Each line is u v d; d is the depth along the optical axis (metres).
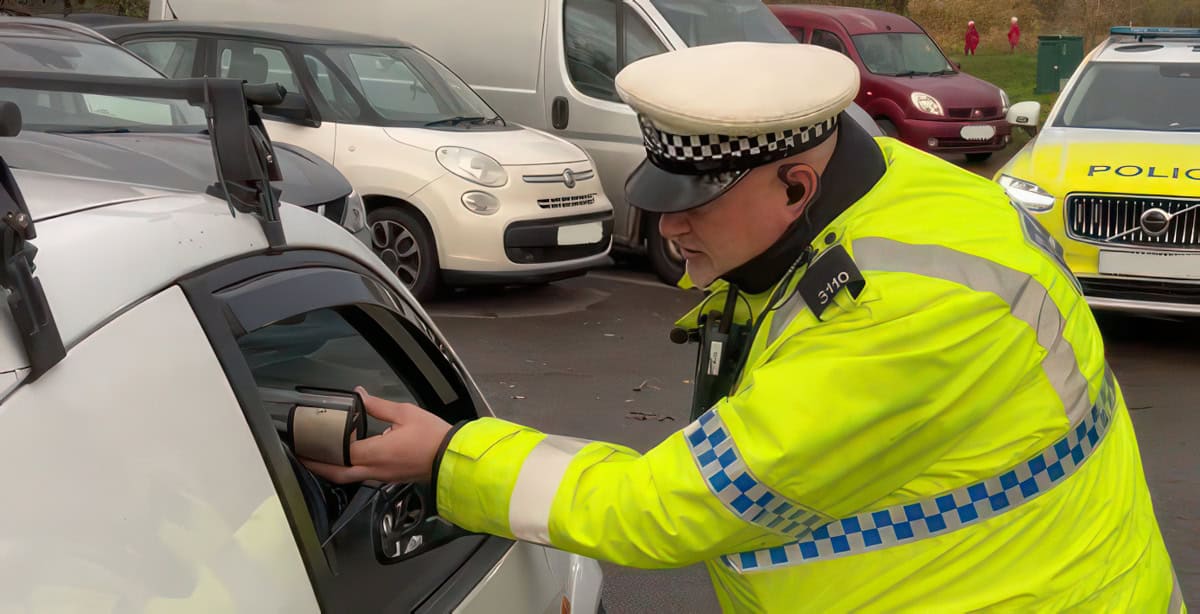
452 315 7.32
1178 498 4.70
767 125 1.44
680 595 3.88
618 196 8.70
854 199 1.54
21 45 5.48
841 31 14.52
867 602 1.54
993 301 1.46
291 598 1.42
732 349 1.66
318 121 7.48
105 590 1.14
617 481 1.52
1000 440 1.51
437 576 1.87
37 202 1.34
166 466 1.26
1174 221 6.44
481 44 9.33
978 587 1.54
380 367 2.07
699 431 1.50
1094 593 1.59
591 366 6.33
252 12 10.15
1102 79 7.93
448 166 7.30
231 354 1.42
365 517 1.71
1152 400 5.94
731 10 9.37
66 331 1.18
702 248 1.59
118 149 2.40
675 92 1.47
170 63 7.95
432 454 1.61
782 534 1.52
